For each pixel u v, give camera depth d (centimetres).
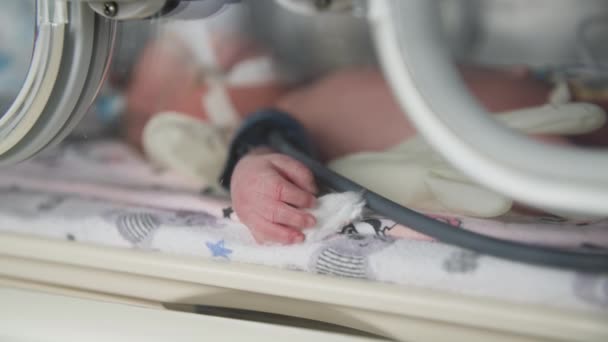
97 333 62
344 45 143
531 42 136
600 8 130
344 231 66
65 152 119
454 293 59
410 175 76
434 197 74
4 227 78
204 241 68
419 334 61
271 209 64
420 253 61
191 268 67
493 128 45
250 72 124
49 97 62
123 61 112
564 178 43
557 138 74
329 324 66
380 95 107
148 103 124
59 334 62
